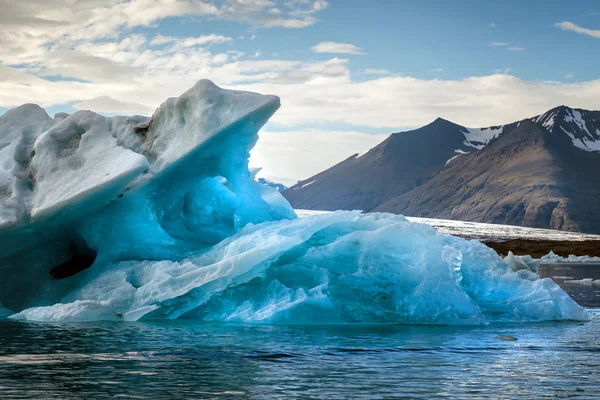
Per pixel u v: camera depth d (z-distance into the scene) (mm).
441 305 11672
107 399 6160
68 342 9344
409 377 7164
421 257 11961
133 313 11500
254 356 8344
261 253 11250
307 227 11898
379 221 12578
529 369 7676
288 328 10812
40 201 12398
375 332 10469
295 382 6895
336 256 12109
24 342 9344
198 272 11719
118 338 9703
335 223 12453
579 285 25859
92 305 11719
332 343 9367
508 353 8742
